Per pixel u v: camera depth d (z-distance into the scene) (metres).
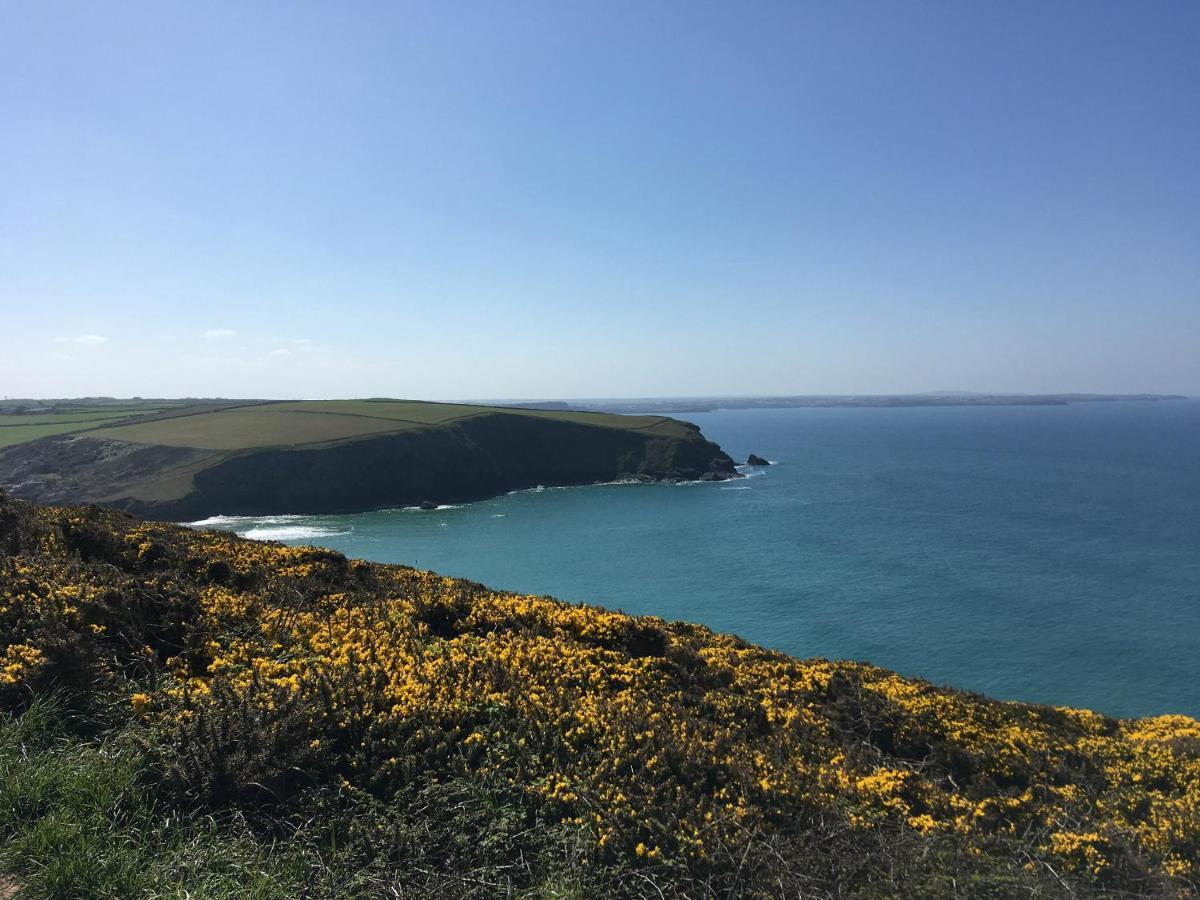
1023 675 42.22
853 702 11.47
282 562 13.63
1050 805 9.12
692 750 8.13
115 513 15.50
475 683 8.71
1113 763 11.05
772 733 9.91
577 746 7.92
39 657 7.36
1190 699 39.22
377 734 7.45
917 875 6.74
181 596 10.00
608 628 11.78
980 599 56.81
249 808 6.34
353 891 5.63
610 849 6.43
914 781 9.05
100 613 8.59
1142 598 56.94
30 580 8.96
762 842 6.89
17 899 4.97
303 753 6.77
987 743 10.88
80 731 7.00
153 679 7.98
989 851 7.61
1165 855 7.84
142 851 5.54
